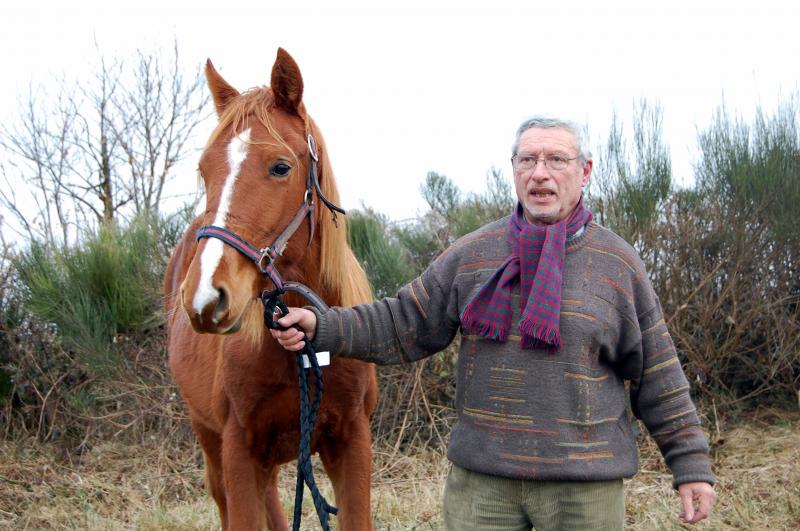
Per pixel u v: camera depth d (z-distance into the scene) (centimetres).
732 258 518
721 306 528
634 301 178
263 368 211
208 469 297
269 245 188
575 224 178
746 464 420
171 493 430
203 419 269
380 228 502
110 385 498
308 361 196
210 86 230
